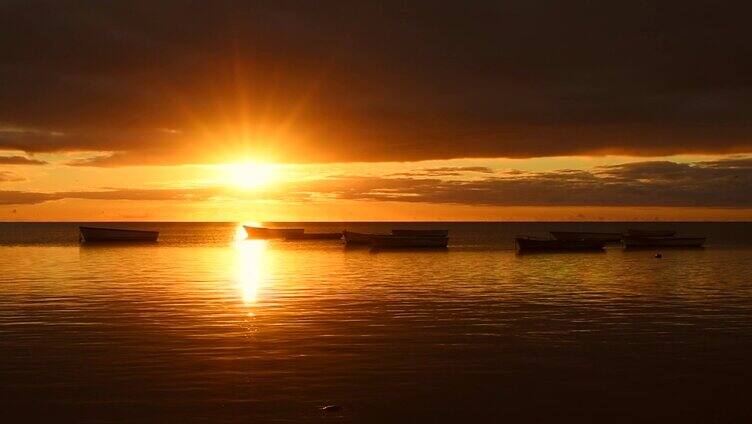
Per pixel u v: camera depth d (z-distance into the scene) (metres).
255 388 20.23
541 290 43.09
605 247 105.00
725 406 19.02
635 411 18.59
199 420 17.73
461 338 27.09
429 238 102.12
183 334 27.61
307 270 59.16
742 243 122.62
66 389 20.09
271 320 30.92
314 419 17.86
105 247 106.19
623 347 25.66
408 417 18.08
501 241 134.62
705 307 35.44
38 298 38.31
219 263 68.44
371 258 77.56
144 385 20.48
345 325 29.78
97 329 28.58
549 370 22.38
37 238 152.25
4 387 20.30
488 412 18.45
